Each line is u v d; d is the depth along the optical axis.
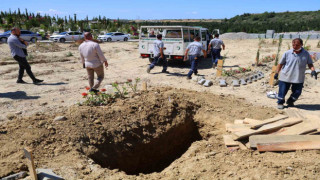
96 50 5.84
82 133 4.39
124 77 9.26
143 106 5.56
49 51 16.36
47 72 9.88
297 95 5.79
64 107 5.63
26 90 7.21
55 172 3.34
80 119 4.73
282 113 5.59
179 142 5.72
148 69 9.88
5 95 6.65
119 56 15.12
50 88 7.48
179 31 11.12
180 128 5.62
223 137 4.68
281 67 5.82
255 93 7.29
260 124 4.64
